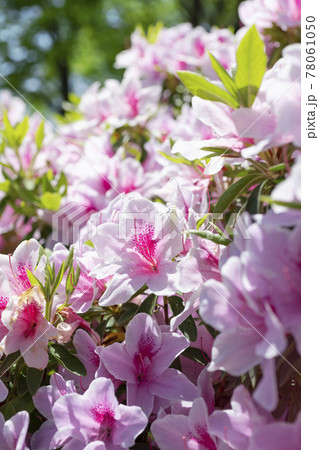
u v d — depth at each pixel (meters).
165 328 1.06
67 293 1.04
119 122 2.14
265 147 0.84
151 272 1.02
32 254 1.03
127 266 1.03
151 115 2.22
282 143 0.83
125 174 1.62
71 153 1.95
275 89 0.82
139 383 1.00
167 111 2.52
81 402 0.94
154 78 2.56
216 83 1.07
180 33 2.68
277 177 1.01
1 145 2.01
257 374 0.88
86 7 8.97
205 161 1.28
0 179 2.04
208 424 0.84
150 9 9.73
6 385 1.06
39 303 0.99
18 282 1.02
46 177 1.76
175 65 2.52
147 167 1.96
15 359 1.00
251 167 1.16
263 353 0.70
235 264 0.75
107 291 0.99
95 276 1.06
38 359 0.97
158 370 1.00
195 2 8.36
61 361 1.00
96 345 1.06
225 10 8.05
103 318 1.21
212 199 1.31
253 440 0.76
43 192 1.73
